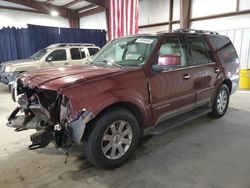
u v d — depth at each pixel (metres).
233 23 7.98
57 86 2.15
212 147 3.03
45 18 13.39
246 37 7.72
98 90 2.21
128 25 7.97
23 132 3.62
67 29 12.13
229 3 7.97
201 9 8.81
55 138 2.22
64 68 2.92
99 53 3.64
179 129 3.69
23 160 2.72
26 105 2.73
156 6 10.44
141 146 3.06
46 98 2.48
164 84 2.84
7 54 11.02
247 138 3.32
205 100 3.69
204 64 3.53
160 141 3.22
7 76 7.04
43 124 2.56
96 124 2.26
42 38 11.45
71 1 12.52
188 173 2.40
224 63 4.00
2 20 11.78
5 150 2.99
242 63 8.00
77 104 2.10
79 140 2.14
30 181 2.29
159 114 2.87
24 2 11.90
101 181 2.28
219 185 2.18
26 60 7.70
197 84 3.40
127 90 2.41
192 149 2.97
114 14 8.38
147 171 2.45
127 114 2.48
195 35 3.52
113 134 2.42
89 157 2.34
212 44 3.82
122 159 2.53
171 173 2.40
